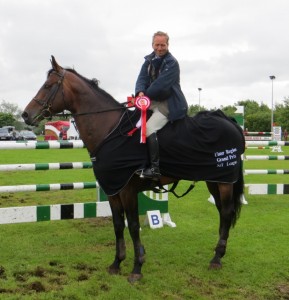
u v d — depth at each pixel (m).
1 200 7.85
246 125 51.84
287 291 3.72
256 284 3.87
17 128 69.50
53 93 4.04
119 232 4.14
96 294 3.59
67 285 3.73
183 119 4.09
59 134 35.47
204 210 7.15
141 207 5.99
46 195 8.48
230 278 3.99
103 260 4.46
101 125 3.98
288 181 10.95
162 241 5.24
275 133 21.70
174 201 7.97
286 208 7.38
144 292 3.65
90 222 6.35
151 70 4.11
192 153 4.02
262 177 11.87
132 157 3.83
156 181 4.09
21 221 5.07
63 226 6.05
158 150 3.89
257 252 4.79
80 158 17.12
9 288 3.64
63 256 4.57
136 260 3.96
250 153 19.73
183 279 3.93
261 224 6.13
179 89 4.05
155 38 4.00
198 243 5.14
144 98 3.74
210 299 3.51
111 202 4.13
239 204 4.52
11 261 4.39
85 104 4.04
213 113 4.32
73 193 8.75
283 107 46.19
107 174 3.87
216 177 4.15
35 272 4.03
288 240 5.29
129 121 3.93
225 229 4.39
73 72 4.13
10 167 5.04
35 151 22.81
